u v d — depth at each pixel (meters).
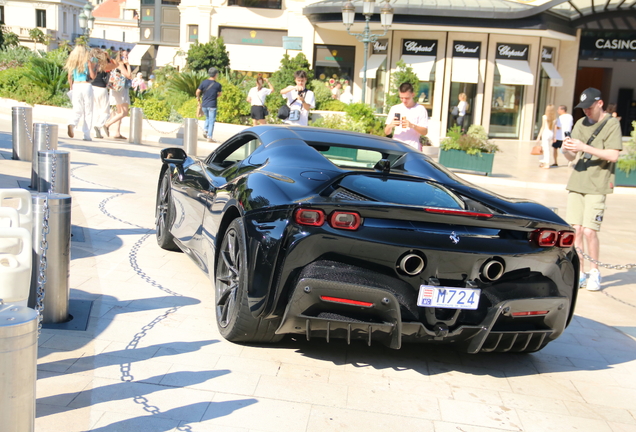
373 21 23.39
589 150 5.57
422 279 3.11
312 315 3.06
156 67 39.38
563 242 3.34
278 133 4.21
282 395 2.95
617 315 5.07
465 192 3.71
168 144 14.25
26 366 1.98
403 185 3.60
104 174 8.77
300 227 3.02
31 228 3.29
